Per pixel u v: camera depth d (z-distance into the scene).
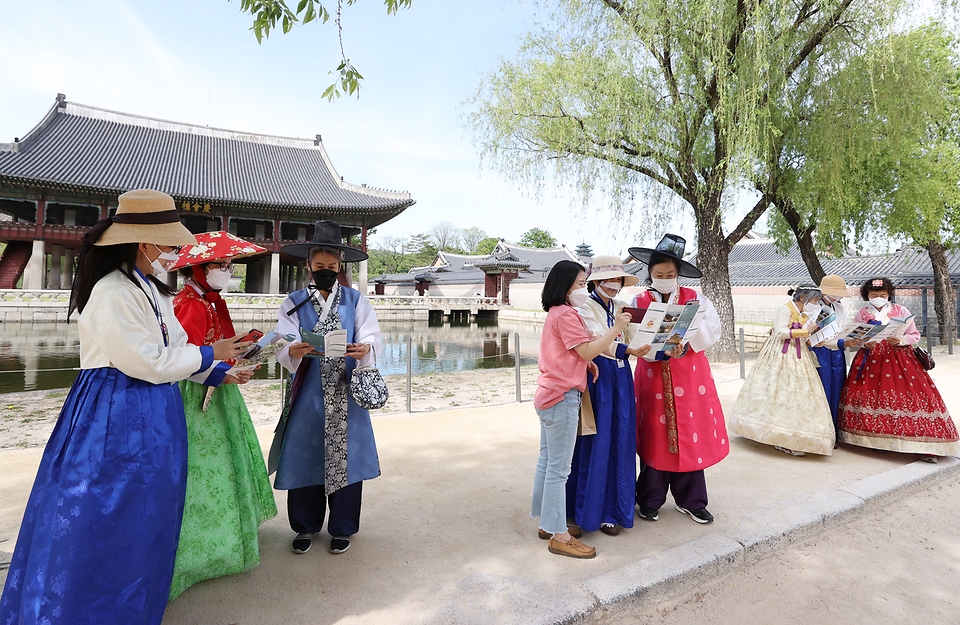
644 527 2.88
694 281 22.39
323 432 2.50
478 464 3.96
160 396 1.77
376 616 2.00
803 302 4.37
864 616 2.22
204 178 31.77
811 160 9.35
